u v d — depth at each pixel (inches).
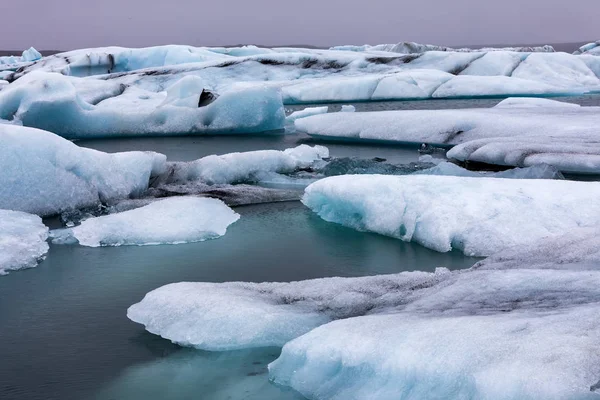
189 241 178.4
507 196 170.6
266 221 199.5
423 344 80.7
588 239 132.6
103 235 175.9
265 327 104.0
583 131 317.7
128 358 106.0
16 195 193.9
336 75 824.3
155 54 903.7
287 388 90.5
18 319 125.4
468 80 715.4
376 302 111.6
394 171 270.2
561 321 80.0
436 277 122.6
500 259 131.4
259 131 453.4
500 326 81.0
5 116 409.7
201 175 252.4
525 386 66.7
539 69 802.2
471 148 300.8
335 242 175.9
